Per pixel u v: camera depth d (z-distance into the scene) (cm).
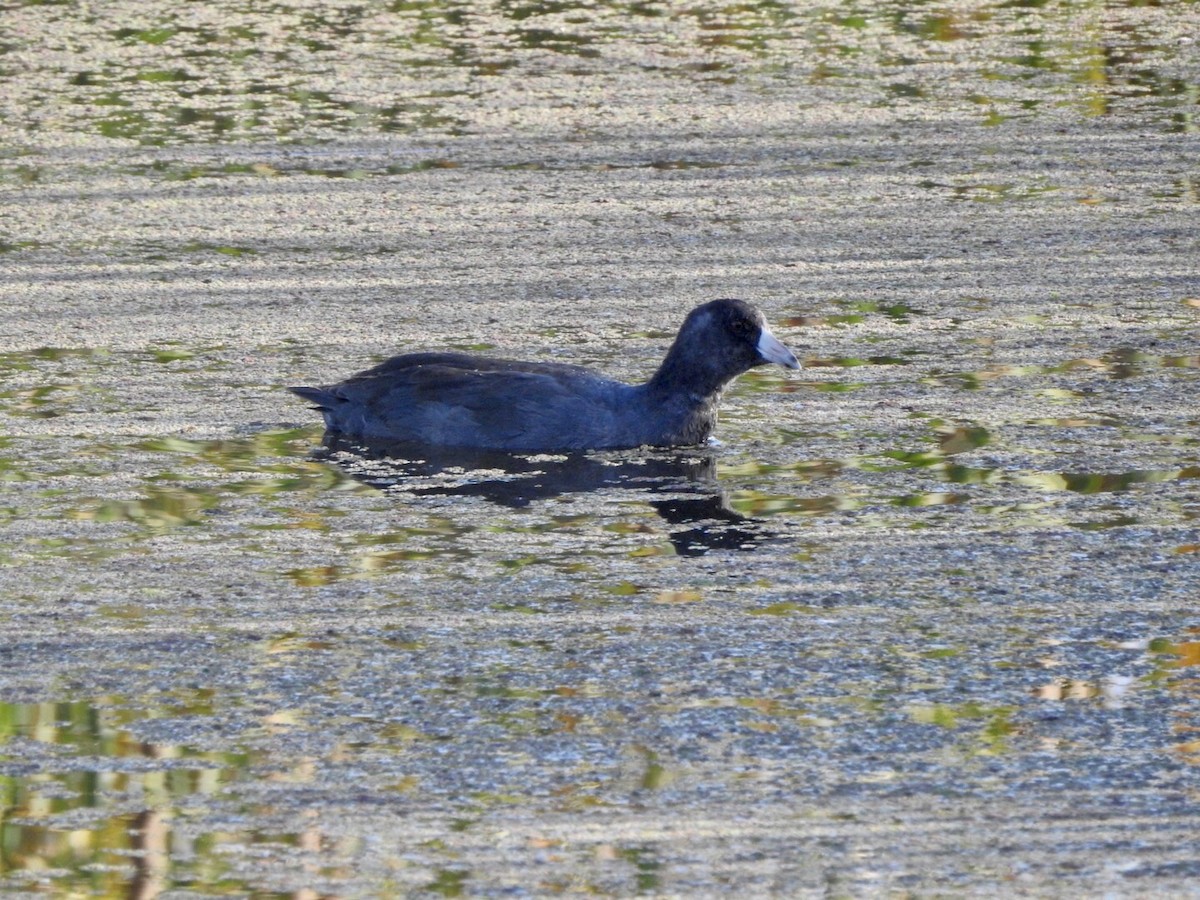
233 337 1562
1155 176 1973
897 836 819
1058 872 789
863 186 1958
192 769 884
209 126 2178
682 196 1933
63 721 930
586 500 1239
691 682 967
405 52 2488
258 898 779
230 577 1109
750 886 781
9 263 1759
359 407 1374
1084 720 921
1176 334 1544
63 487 1256
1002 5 2725
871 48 2498
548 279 1698
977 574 1103
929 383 1449
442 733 917
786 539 1162
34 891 786
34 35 2595
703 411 1349
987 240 1792
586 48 2503
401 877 792
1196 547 1138
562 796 856
